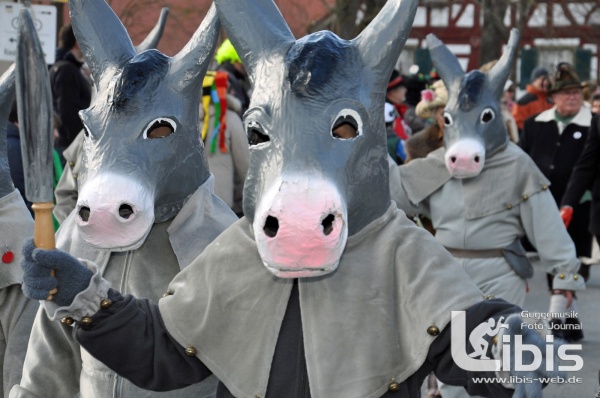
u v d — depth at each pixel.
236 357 4.80
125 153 5.57
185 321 4.85
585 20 40.84
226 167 10.63
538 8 37.84
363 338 4.64
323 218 4.32
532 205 8.63
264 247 4.35
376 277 4.70
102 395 5.84
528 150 14.42
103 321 4.67
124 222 5.34
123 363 4.82
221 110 10.59
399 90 14.82
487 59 32.69
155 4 28.86
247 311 4.80
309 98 4.56
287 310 4.80
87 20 6.00
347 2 23.78
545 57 43.38
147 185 5.57
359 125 4.62
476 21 46.38
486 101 8.61
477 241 8.70
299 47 4.68
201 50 5.88
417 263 4.69
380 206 4.77
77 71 12.91
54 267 4.48
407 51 45.03
